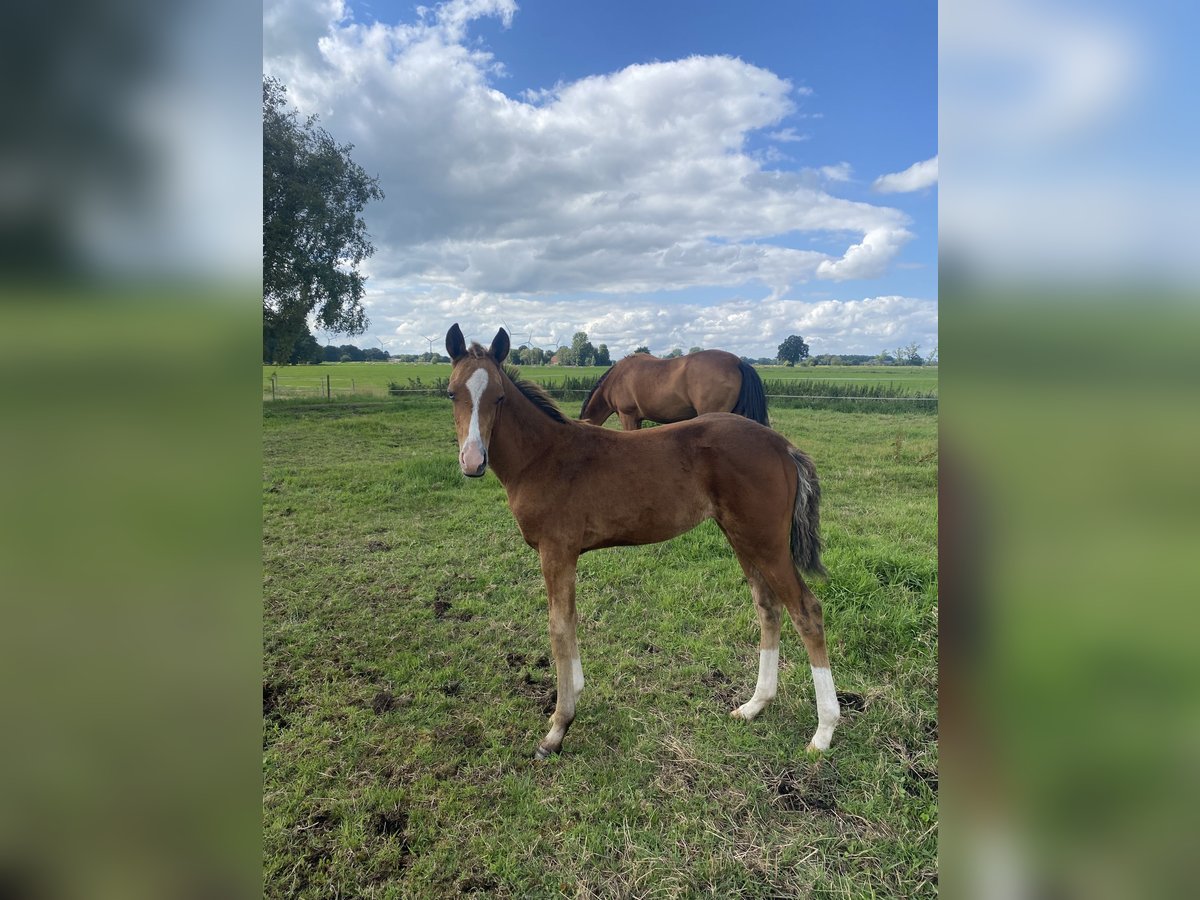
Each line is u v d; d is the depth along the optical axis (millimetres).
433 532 5555
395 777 2510
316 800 2391
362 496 6660
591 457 2852
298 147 17375
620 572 4488
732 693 3053
